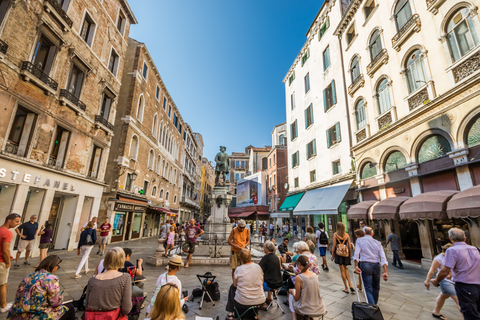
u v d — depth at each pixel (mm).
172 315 2197
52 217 11234
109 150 16375
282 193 27516
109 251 2857
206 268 7988
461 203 6500
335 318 4305
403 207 8570
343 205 14641
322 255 8438
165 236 10188
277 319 4336
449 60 8594
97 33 13672
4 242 4094
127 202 16062
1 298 4008
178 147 31891
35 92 9438
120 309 2625
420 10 9891
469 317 3262
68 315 2777
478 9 7707
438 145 8859
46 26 9836
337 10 17172
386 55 11594
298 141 22312
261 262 4844
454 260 3496
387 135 11188
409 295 5676
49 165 10133
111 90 14812
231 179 51625
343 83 15648
